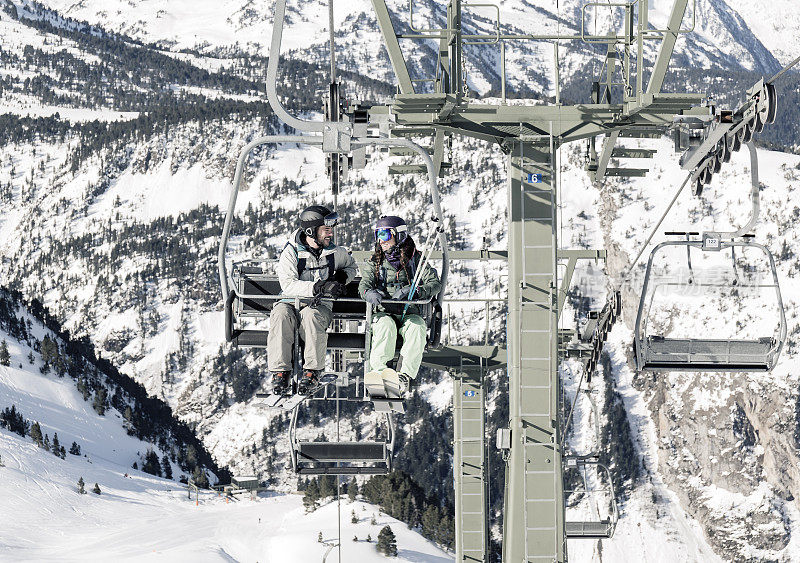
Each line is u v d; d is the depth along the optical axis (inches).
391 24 609.3
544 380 658.8
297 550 6752.0
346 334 394.9
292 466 433.7
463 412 1301.7
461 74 627.5
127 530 7795.3
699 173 638.5
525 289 659.4
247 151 365.1
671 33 595.8
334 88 431.5
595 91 752.3
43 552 7140.8
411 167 829.8
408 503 7362.2
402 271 388.5
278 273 383.6
